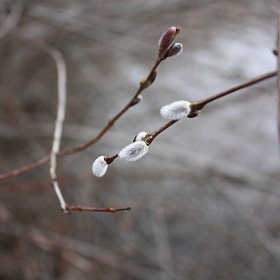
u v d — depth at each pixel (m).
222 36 1.81
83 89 1.99
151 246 1.68
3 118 1.81
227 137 2.12
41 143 1.83
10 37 1.78
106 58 2.00
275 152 2.07
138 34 1.87
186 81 1.94
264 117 2.13
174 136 2.02
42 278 1.46
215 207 1.82
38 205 1.67
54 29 1.84
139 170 1.79
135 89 1.99
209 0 1.79
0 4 1.63
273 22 1.79
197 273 1.67
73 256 1.41
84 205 1.69
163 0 1.81
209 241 1.76
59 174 1.72
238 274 1.69
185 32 1.88
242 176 1.67
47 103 1.95
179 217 1.84
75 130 1.77
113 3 1.80
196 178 1.78
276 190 1.67
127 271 1.54
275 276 1.69
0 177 0.83
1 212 1.37
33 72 1.95
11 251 1.50
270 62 1.81
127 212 1.74
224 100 1.91
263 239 1.57
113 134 1.72
